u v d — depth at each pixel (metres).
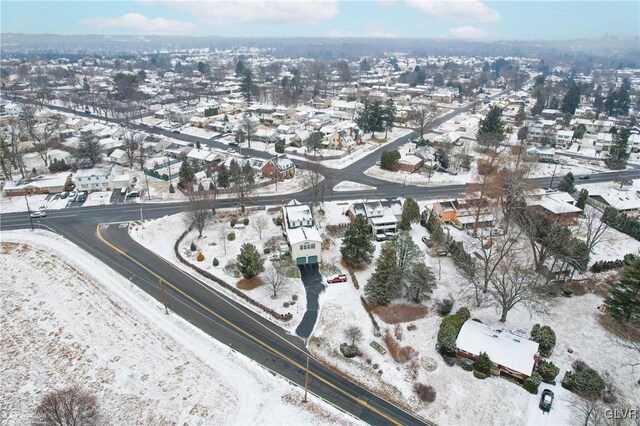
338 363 48.25
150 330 52.41
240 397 43.31
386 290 56.00
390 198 92.00
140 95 195.38
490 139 121.50
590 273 64.12
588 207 89.06
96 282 61.28
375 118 139.25
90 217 81.88
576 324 53.47
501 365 45.38
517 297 57.69
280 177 101.69
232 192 93.62
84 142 110.56
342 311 56.16
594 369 46.16
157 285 61.38
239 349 50.00
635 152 130.75
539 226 66.31
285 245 70.56
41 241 72.00
